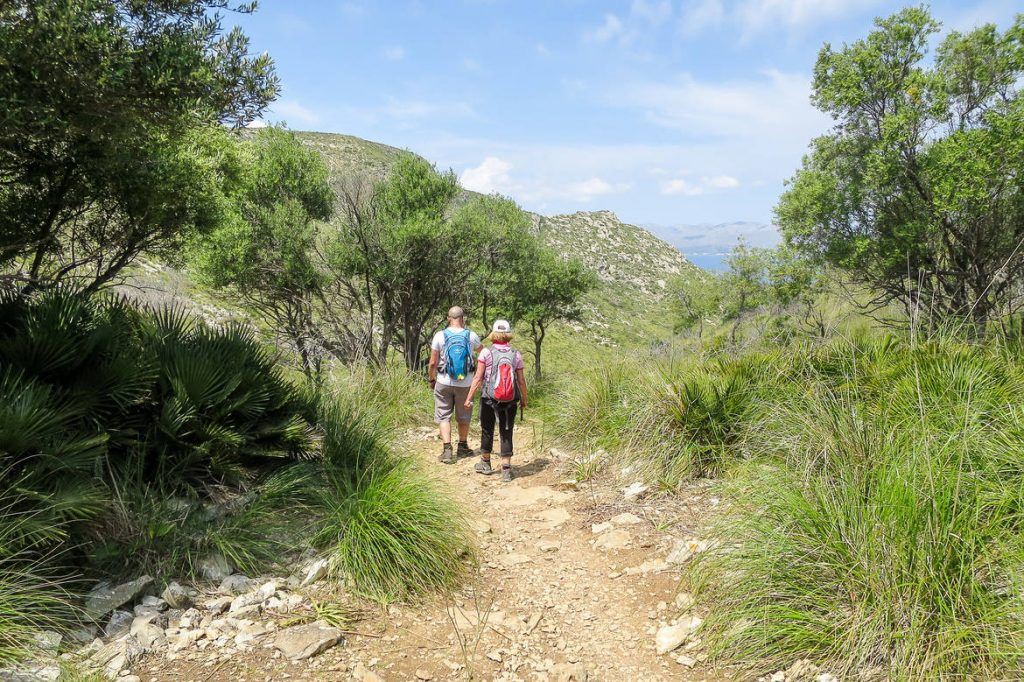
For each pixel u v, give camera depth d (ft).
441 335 23.62
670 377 21.01
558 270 81.15
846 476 11.85
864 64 27.04
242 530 13.07
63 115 15.03
